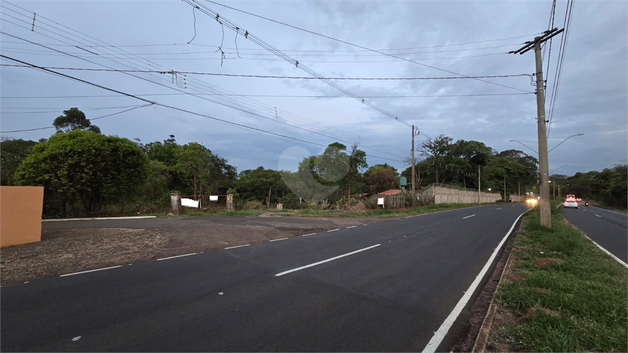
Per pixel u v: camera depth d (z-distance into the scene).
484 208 36.53
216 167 48.00
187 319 4.35
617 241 12.28
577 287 5.67
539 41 14.51
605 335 3.78
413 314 4.72
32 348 3.53
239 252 8.99
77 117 42.25
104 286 5.74
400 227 15.81
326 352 3.55
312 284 6.04
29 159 18.75
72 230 12.53
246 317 4.45
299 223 16.64
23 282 5.95
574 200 42.12
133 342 3.69
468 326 4.39
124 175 20.61
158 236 11.21
